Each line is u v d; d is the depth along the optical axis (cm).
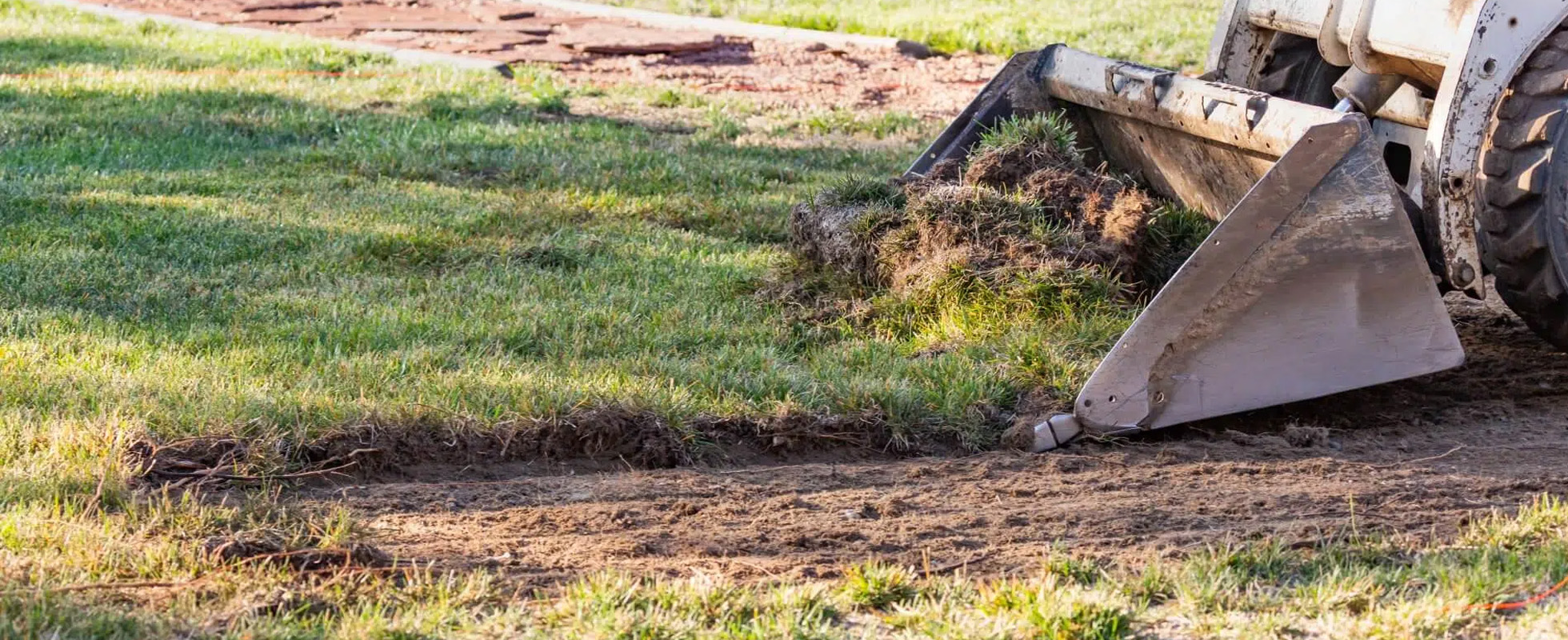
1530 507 955
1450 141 1123
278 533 868
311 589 798
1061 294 1298
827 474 1048
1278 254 1091
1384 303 1113
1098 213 1395
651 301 1424
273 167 2012
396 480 1019
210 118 2339
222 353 1195
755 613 777
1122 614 771
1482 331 1435
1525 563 840
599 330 1319
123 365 1151
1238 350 1110
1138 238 1360
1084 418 1106
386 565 848
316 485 992
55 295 1358
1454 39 1152
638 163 2128
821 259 1521
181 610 760
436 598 799
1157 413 1111
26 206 1695
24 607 737
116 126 2250
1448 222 1141
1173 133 1414
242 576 807
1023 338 1231
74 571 796
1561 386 1269
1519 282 1158
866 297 1430
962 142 1564
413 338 1272
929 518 957
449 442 1055
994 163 1454
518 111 2561
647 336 1298
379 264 1542
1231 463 1063
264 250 1573
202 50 3131
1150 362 1103
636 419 1091
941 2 4388
